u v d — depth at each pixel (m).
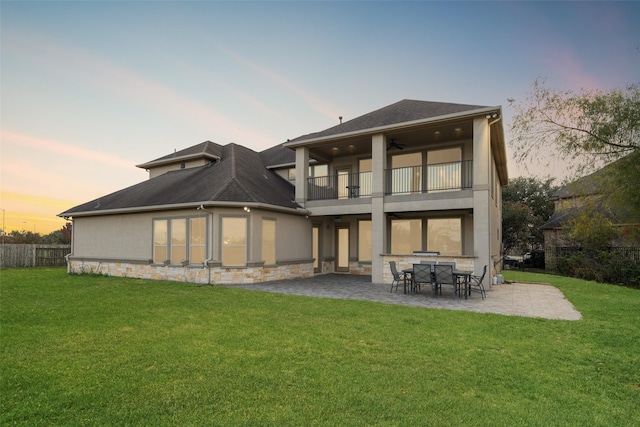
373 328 5.93
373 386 3.63
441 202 11.92
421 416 3.04
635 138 8.19
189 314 6.96
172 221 13.07
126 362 4.28
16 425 2.84
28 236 30.48
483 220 11.12
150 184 17.06
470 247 13.77
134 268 13.88
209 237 12.09
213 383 3.68
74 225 16.17
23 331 5.64
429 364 4.28
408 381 3.77
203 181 14.48
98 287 10.76
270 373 3.95
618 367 4.29
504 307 8.07
